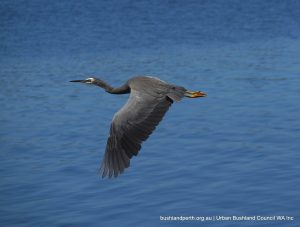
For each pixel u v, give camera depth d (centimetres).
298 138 1912
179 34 3762
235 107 2306
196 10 4453
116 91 1205
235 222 1362
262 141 1900
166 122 2161
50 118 2275
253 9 4416
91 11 4534
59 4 4825
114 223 1380
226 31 3806
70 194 1548
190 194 1508
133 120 925
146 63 3086
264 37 3612
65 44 3603
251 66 2947
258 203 1446
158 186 1562
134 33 3828
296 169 1639
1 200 1540
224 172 1639
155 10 4503
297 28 3806
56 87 2739
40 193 1562
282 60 3047
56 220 1412
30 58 3319
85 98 2559
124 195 1523
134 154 916
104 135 2048
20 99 2561
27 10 4631
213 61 3078
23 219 1426
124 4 4750
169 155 1794
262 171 1636
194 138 1953
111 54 3331
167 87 942
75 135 2058
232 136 1958
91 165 1752
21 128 2159
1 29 4038
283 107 2281
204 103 2383
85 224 1384
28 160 1822
